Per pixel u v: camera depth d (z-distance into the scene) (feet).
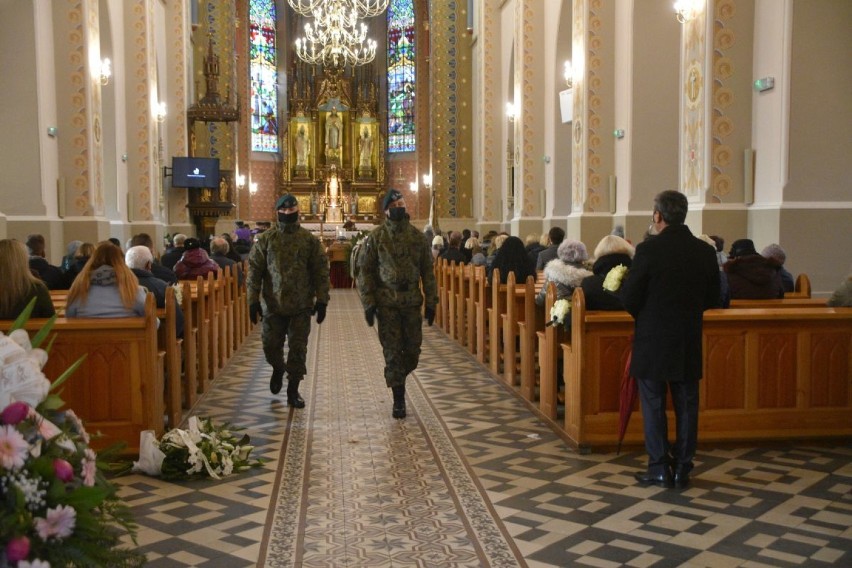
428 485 17.83
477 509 16.22
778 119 31.55
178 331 23.07
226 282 35.70
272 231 25.29
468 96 93.09
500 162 79.66
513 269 32.32
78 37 43.42
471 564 13.56
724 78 32.68
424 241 24.52
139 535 14.90
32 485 7.32
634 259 17.24
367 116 116.67
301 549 14.26
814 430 21.02
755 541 14.46
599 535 14.78
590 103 45.50
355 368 33.30
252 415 24.89
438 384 29.84
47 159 42.09
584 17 45.42
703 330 20.51
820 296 31.68
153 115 62.34
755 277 24.89
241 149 104.88
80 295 20.54
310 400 27.09
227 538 14.78
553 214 59.11
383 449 20.86
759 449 20.56
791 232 31.40
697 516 15.72
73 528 7.62
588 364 20.25
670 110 43.37
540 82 61.67
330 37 90.07
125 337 19.71
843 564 13.46
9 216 41.16
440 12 93.04
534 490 17.40
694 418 17.40
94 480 8.32
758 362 20.76
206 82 78.95
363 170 116.47
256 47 111.75
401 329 24.52
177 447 18.45
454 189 93.97
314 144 116.57
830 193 31.73
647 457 19.93
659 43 43.11
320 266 25.35
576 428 20.53
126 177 60.49
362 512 16.14
